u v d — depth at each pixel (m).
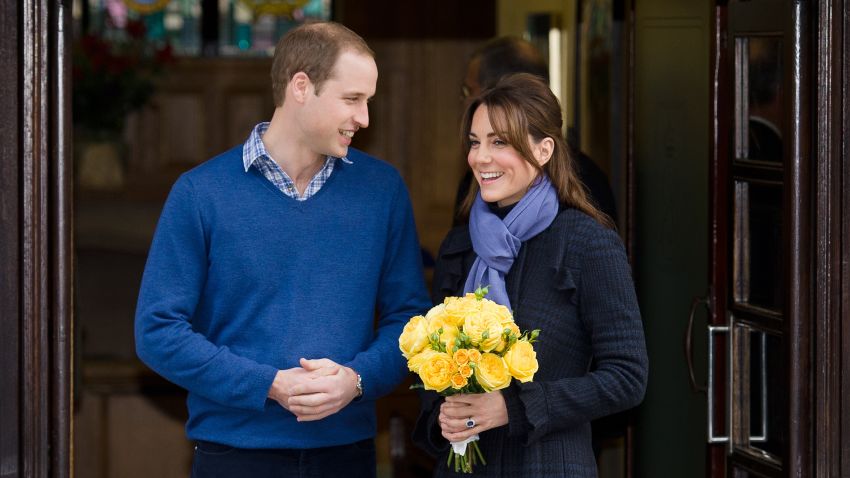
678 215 14.78
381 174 11.02
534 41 19.23
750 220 12.35
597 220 10.28
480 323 9.28
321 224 10.58
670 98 14.87
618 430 14.71
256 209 10.44
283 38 10.49
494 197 10.20
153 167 36.47
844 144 10.84
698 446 14.44
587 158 13.97
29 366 10.01
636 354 9.84
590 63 17.56
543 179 10.29
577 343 10.16
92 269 28.17
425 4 35.72
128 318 25.19
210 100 36.84
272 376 10.18
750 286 12.42
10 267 9.95
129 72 33.62
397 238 11.10
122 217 32.59
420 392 10.61
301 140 10.45
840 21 10.77
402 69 35.91
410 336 9.53
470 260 10.59
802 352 11.09
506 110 10.02
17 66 9.88
